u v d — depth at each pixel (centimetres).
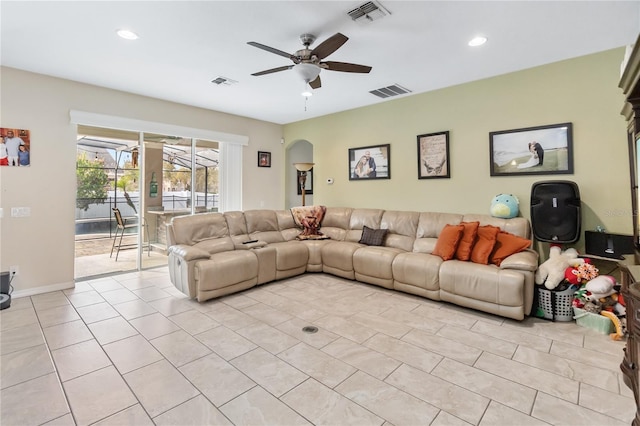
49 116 383
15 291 365
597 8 242
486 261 332
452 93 424
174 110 496
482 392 196
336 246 456
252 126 610
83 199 456
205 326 291
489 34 284
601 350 246
